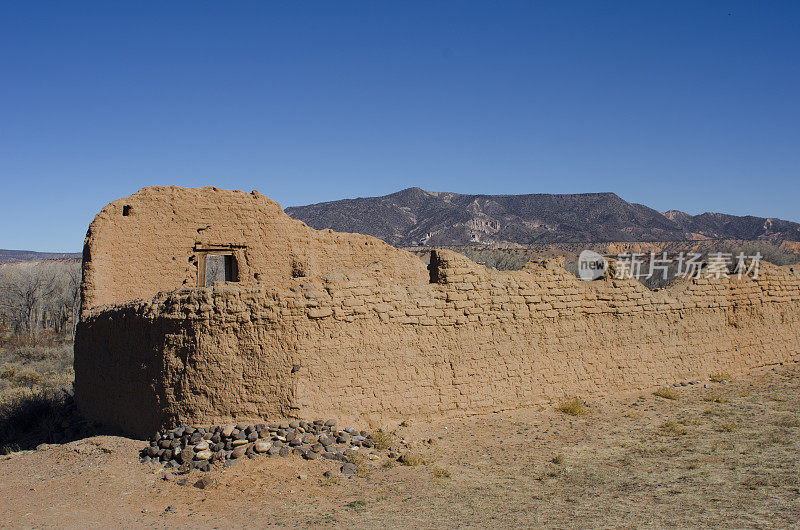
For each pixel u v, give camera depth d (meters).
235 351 11.86
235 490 9.70
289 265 19.30
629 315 16.31
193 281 17.97
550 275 15.21
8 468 11.77
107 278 16.80
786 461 10.80
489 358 14.07
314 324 12.18
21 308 51.12
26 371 29.66
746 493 9.27
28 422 17.14
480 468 10.85
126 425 13.40
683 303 17.38
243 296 11.95
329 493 9.60
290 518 8.62
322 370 12.12
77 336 16.45
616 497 9.34
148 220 17.53
